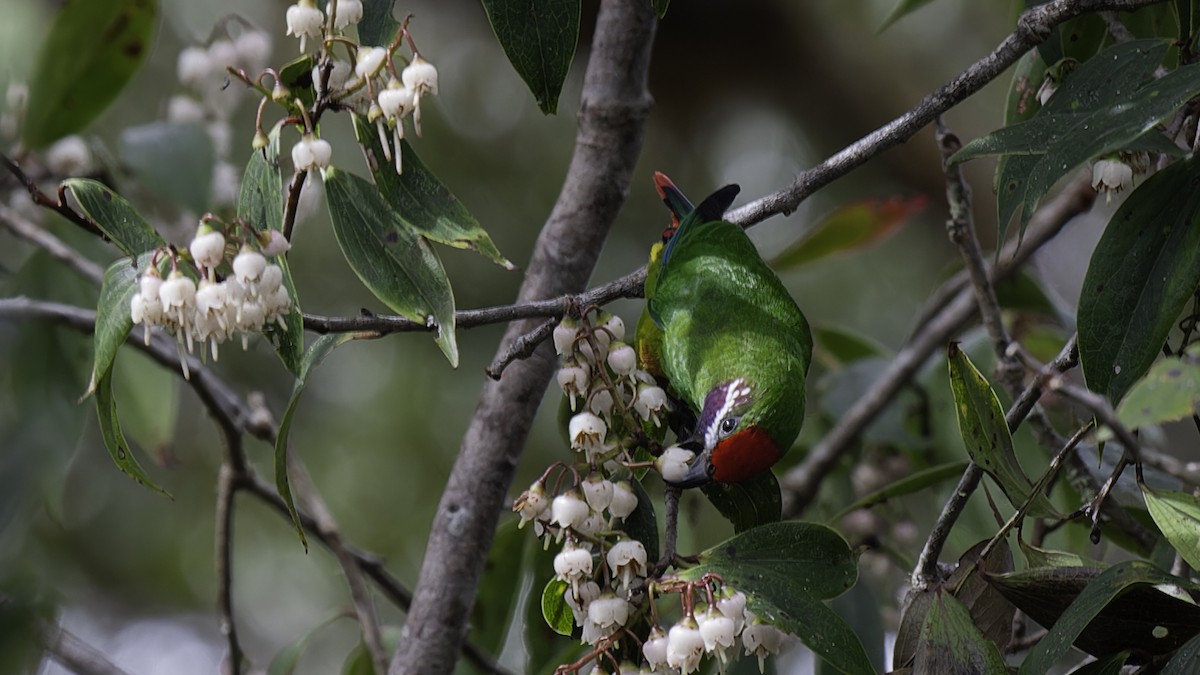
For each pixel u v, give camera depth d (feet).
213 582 43.42
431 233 16.08
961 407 15.51
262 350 41.91
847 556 16.20
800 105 46.80
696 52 46.01
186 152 26.76
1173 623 14.99
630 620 15.76
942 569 17.56
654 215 44.93
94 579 42.09
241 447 25.46
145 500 42.57
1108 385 15.51
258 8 44.39
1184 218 15.57
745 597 15.29
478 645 24.81
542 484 15.83
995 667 14.84
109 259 29.25
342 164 40.60
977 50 47.03
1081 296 15.69
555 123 44.24
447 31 45.16
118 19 26.32
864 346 31.73
